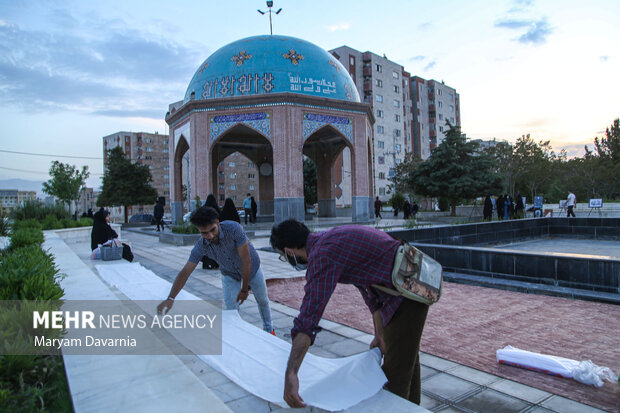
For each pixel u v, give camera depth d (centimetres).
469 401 263
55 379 229
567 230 1380
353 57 4634
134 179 3347
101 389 205
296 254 223
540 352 344
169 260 960
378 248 194
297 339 183
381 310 213
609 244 1175
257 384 238
